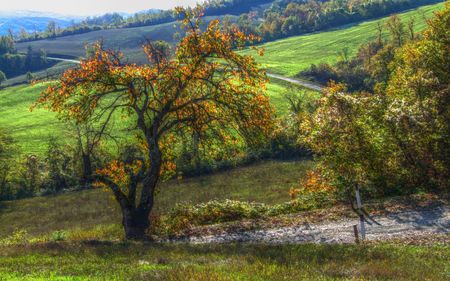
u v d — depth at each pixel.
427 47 33.12
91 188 60.62
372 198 24.89
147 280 10.58
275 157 61.19
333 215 22.56
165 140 26.64
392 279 10.86
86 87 23.30
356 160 24.95
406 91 28.94
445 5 35.34
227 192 45.06
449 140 24.45
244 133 24.62
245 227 22.84
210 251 16.50
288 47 167.88
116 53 23.48
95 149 40.50
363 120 25.77
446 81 30.73
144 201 23.77
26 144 83.50
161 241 21.95
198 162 55.28
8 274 11.90
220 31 23.48
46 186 64.12
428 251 14.72
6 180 63.47
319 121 26.59
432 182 24.50
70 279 10.87
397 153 24.97
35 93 130.25
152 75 22.91
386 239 17.66
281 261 13.08
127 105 23.86
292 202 26.48
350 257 13.79
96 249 17.17
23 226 42.09
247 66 23.06
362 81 101.50
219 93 23.36
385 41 118.94
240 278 10.41
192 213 26.23
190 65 22.88
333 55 141.62
